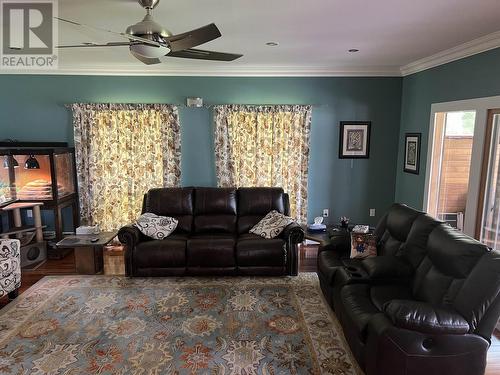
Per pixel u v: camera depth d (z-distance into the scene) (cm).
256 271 408
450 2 241
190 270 407
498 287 209
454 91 390
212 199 466
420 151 465
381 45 366
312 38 340
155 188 484
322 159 537
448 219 449
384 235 358
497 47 324
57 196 475
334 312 325
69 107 508
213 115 520
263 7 254
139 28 222
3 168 467
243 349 274
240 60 454
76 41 352
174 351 273
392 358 209
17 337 291
